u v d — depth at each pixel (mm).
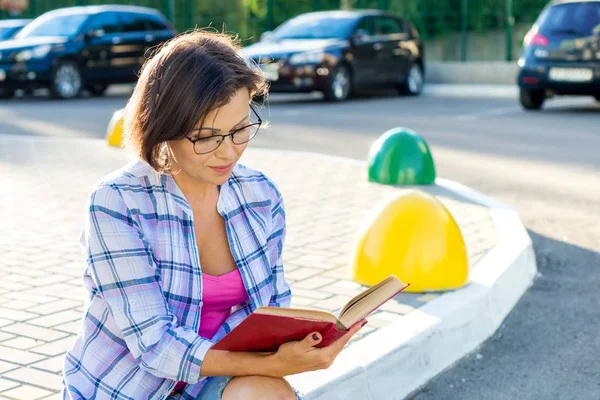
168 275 2328
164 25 20734
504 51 22203
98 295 2334
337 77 17219
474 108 15867
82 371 2344
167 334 2258
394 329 4008
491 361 4160
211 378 2404
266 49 17016
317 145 10969
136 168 2359
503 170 9023
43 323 4312
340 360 3643
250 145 10961
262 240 2512
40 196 7730
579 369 4027
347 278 5039
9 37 22438
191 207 2396
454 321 4211
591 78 14281
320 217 6715
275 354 2227
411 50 19188
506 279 4914
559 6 14820
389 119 13945
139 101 2240
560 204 7418
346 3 24578
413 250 4684
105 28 19500
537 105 15312
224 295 2451
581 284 5285
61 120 14336
